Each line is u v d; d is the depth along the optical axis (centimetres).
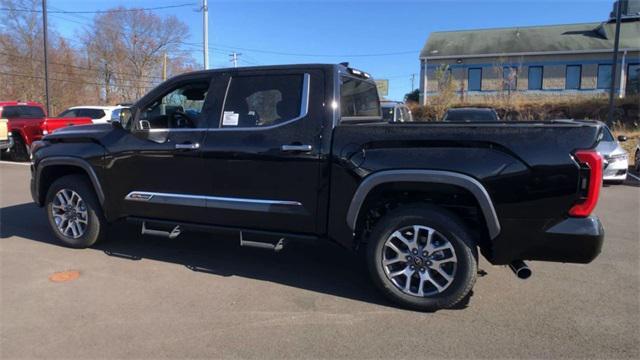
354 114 479
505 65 3547
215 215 464
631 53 3316
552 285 451
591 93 3391
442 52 3722
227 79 466
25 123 1408
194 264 507
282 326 366
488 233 381
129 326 365
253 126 447
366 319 379
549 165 350
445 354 325
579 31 3628
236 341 343
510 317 382
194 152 465
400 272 397
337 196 411
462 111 1456
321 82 429
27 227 659
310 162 418
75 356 323
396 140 388
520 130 359
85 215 544
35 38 4125
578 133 351
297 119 429
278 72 446
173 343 340
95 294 425
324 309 397
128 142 501
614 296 425
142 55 5494
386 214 401
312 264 510
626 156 1106
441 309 396
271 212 437
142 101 504
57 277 466
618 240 612
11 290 434
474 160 365
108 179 515
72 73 4569
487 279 466
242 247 568
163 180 485
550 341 343
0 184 1041
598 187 346
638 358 320
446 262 384
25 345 337
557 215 353
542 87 3500
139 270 488
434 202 402
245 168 444
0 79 4041
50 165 546
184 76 487
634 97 2644
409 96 4359
